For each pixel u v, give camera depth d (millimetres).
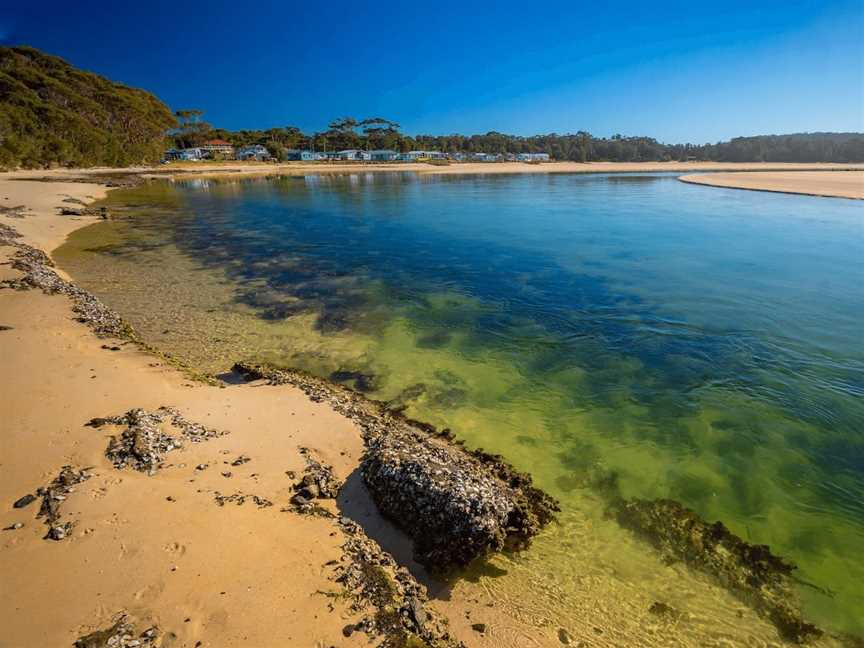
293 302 19312
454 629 6043
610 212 44781
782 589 7035
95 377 11109
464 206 49969
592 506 8609
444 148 186750
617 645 6078
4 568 5863
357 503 7898
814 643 6242
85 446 8359
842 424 11117
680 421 11297
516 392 12609
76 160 79438
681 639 6219
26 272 19266
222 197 57469
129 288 20672
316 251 28688
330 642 5402
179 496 7379
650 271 23797
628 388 12781
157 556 6211
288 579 6145
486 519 7039
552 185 80438
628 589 6938
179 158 118438
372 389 12688
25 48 95375
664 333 16234
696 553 7637
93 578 5832
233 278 22641
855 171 119000
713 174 108625
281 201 54094
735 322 17047
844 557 7621
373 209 47594
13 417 9141
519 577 7000
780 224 36719
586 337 16047
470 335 16250
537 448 10273
